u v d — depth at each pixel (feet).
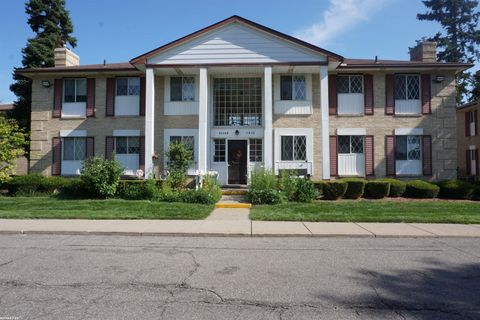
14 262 22.08
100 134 67.21
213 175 56.29
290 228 33.19
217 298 16.01
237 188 59.98
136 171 63.98
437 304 15.43
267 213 40.14
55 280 18.52
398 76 65.41
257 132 63.98
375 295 16.51
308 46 58.39
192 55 59.77
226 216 39.96
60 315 14.01
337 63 59.62
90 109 67.46
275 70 62.18
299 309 14.80
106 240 29.17
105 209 42.55
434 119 64.39
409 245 27.43
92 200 49.78
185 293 16.63
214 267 21.08
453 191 54.80
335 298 16.10
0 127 57.26
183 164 58.70
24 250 25.41
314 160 63.26
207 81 62.54
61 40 94.48
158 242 28.43
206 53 59.67
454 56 154.20
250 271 20.29
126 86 67.56
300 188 50.80
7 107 120.37
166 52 59.98
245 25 59.31
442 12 162.40
